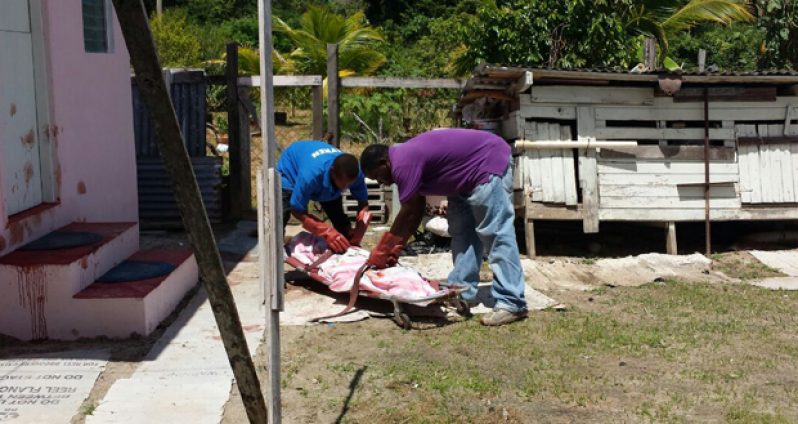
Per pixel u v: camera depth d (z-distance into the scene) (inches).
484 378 203.5
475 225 261.3
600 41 512.1
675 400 188.7
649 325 250.7
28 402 184.7
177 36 917.8
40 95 270.8
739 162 359.9
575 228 391.5
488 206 248.2
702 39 930.7
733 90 358.3
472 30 545.3
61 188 278.2
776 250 369.1
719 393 193.6
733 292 294.0
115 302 229.6
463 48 723.4
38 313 229.0
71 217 286.2
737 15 605.9
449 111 682.2
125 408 180.7
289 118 820.6
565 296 287.9
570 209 351.3
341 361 217.0
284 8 1526.8
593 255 362.6
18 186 255.3
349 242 296.4
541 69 335.0
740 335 239.9
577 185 358.3
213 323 246.8
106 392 191.9
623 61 524.7
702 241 384.8
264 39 123.0
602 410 183.5
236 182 451.8
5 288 228.4
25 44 262.4
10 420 175.0
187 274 282.5
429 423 175.3
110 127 318.7
